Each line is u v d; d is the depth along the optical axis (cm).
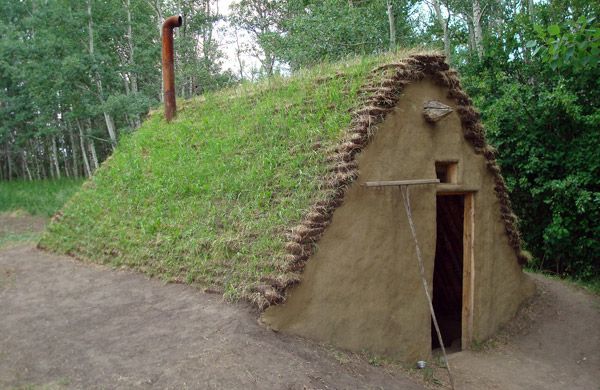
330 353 559
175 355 483
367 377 544
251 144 768
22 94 3108
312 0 1834
